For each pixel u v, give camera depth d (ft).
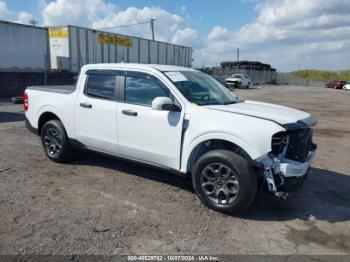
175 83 15.71
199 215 13.94
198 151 15.05
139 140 16.35
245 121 13.62
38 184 16.62
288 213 14.60
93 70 18.38
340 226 13.65
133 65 17.13
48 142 20.34
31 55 73.00
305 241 12.33
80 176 17.98
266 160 13.23
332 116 51.42
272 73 223.51
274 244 12.01
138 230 12.48
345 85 179.32
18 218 13.00
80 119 18.53
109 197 15.37
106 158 21.33
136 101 16.56
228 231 12.75
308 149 14.89
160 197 15.58
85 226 12.58
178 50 140.05
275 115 14.15
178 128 15.01
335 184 18.62
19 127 30.94
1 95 67.21
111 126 17.30
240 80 138.21
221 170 13.97
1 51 66.85
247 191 13.41
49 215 13.35
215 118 14.17
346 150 27.14
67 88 21.16
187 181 17.74
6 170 18.43
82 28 88.38
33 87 21.66
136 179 17.81
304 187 17.85
